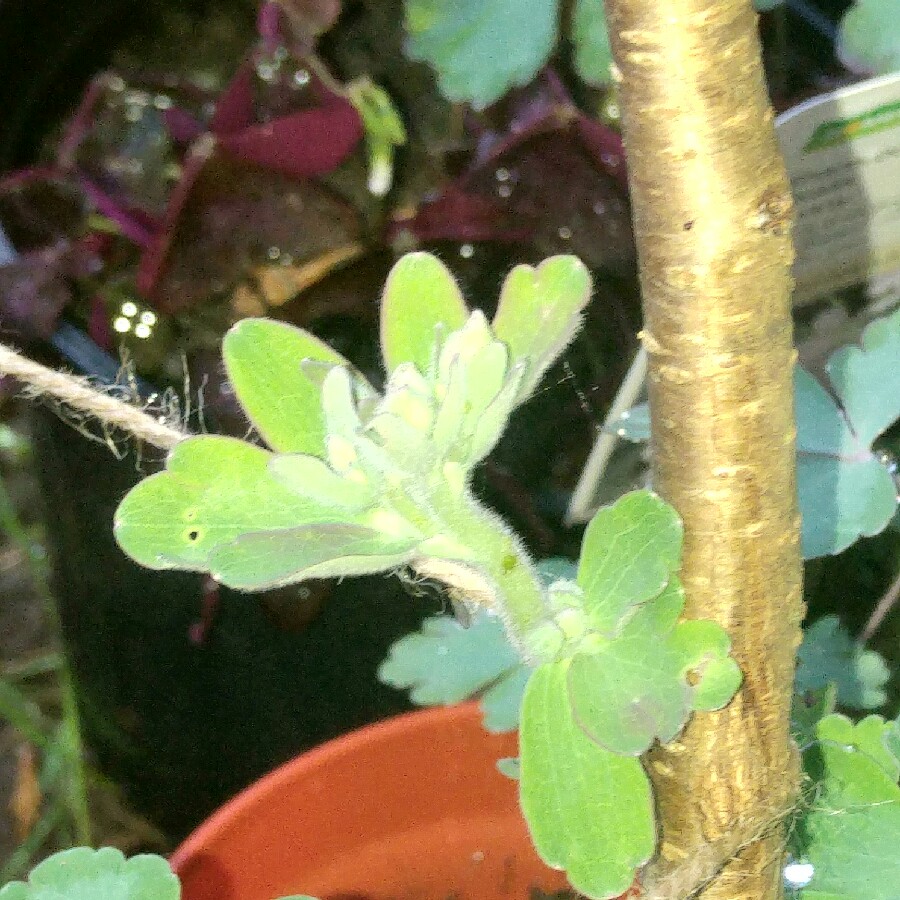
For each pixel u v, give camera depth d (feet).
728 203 0.47
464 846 1.05
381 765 1.04
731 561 0.55
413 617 1.22
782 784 0.62
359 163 1.26
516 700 0.96
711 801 0.61
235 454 0.58
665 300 0.50
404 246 1.21
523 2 1.11
